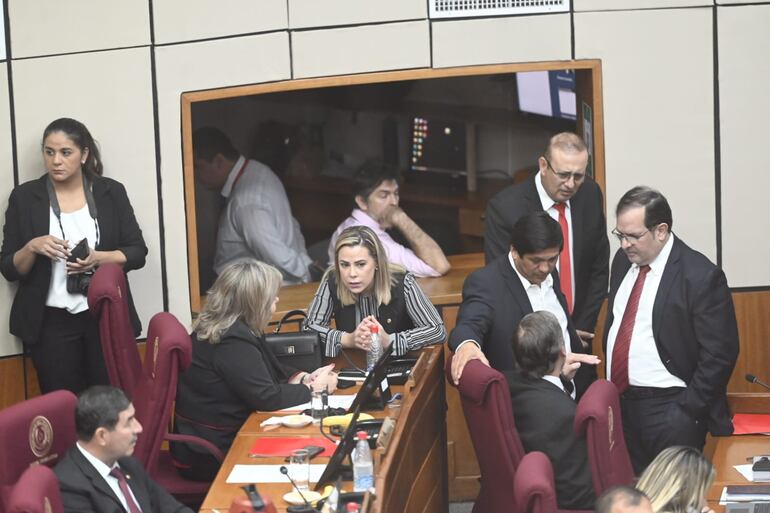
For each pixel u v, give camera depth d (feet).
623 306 56.65
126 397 45.52
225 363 55.83
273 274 56.90
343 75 70.28
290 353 59.82
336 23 69.87
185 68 68.59
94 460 45.34
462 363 54.13
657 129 71.97
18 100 66.59
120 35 67.72
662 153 72.13
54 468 45.68
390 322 60.64
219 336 56.03
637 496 38.63
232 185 80.53
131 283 68.95
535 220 55.67
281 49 69.62
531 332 52.65
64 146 62.80
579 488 51.21
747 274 73.15
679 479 42.37
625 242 54.54
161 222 69.10
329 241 87.20
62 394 48.16
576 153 60.29
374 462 48.11
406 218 75.77
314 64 69.97
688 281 54.49
